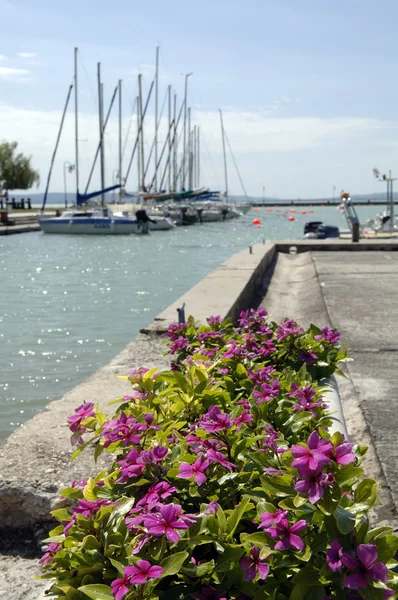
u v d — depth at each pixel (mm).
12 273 32219
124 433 2695
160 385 3506
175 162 89750
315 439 2086
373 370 7215
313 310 11984
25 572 3299
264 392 3475
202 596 1995
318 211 175500
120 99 77688
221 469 2451
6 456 3926
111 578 2068
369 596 1840
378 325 9758
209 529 2113
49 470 3750
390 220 35000
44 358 12898
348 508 2100
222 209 97188
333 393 4863
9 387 10727
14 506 3586
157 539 2072
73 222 61094
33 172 99875
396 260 19344
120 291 25000
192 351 4988
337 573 1963
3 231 59312
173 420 3033
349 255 21406
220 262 37812
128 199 78125
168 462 2492
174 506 2070
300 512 2109
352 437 5359
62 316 18656
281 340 5098
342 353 5137
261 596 2000
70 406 4848
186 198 91688
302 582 1957
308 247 23734
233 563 2023
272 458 2535
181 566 1981
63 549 2195
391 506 4137
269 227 86875
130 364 6312
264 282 15906
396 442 5090
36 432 4293
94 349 13797
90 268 34625
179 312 6773
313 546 2053
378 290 13336
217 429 2598
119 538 2135
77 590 2049
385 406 5965
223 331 5586
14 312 19562
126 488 2391
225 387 3885
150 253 44531
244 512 2318
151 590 1947
